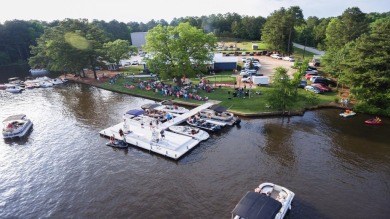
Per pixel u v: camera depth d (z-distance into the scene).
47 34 108.12
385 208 27.47
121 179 33.75
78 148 42.44
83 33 91.25
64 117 56.53
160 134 44.09
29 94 76.56
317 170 34.19
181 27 67.25
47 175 35.47
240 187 31.19
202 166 36.00
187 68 65.88
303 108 54.41
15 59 142.25
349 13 93.00
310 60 102.06
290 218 26.33
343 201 28.50
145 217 27.14
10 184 33.91
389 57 49.88
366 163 35.50
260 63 97.81
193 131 44.53
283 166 35.28
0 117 58.53
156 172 35.00
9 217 28.25
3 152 42.22
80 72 98.00
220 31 188.50
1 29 134.50
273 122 49.50
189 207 28.27
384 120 49.03
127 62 110.69
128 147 42.06
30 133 49.00
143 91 71.25
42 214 28.41
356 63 53.50
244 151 39.53
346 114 51.31
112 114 57.03
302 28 146.38
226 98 61.31
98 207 28.92
